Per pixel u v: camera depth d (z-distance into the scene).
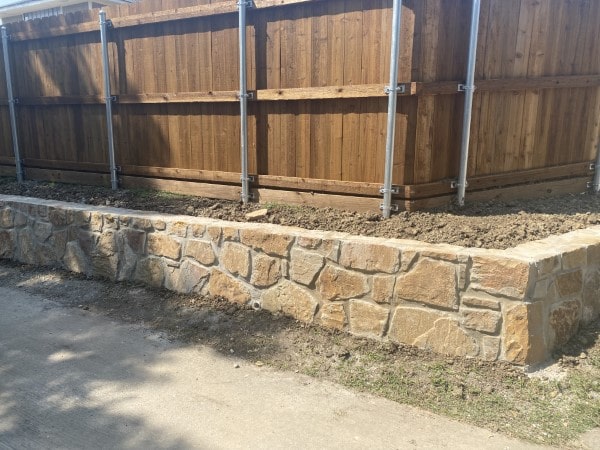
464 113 4.79
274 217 4.88
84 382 3.62
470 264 3.54
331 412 3.22
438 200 4.90
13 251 6.30
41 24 7.04
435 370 3.57
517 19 5.04
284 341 4.08
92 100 6.76
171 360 3.91
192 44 5.83
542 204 5.36
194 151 6.10
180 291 4.96
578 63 5.64
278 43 5.20
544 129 5.56
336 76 4.92
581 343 3.75
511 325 3.45
